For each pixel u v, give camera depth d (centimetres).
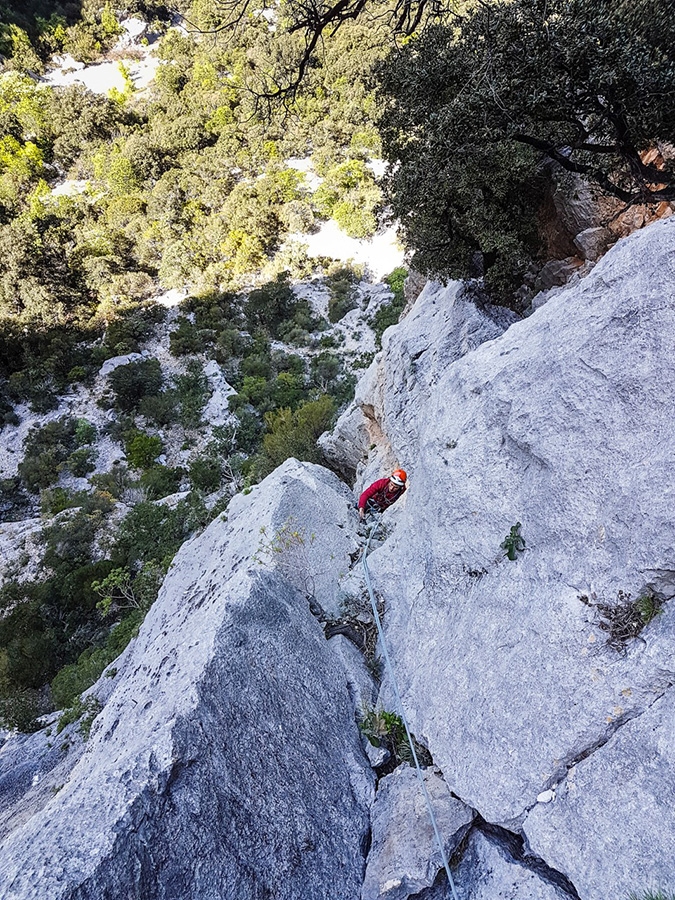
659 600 408
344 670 679
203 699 488
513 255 1034
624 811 365
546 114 786
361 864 487
